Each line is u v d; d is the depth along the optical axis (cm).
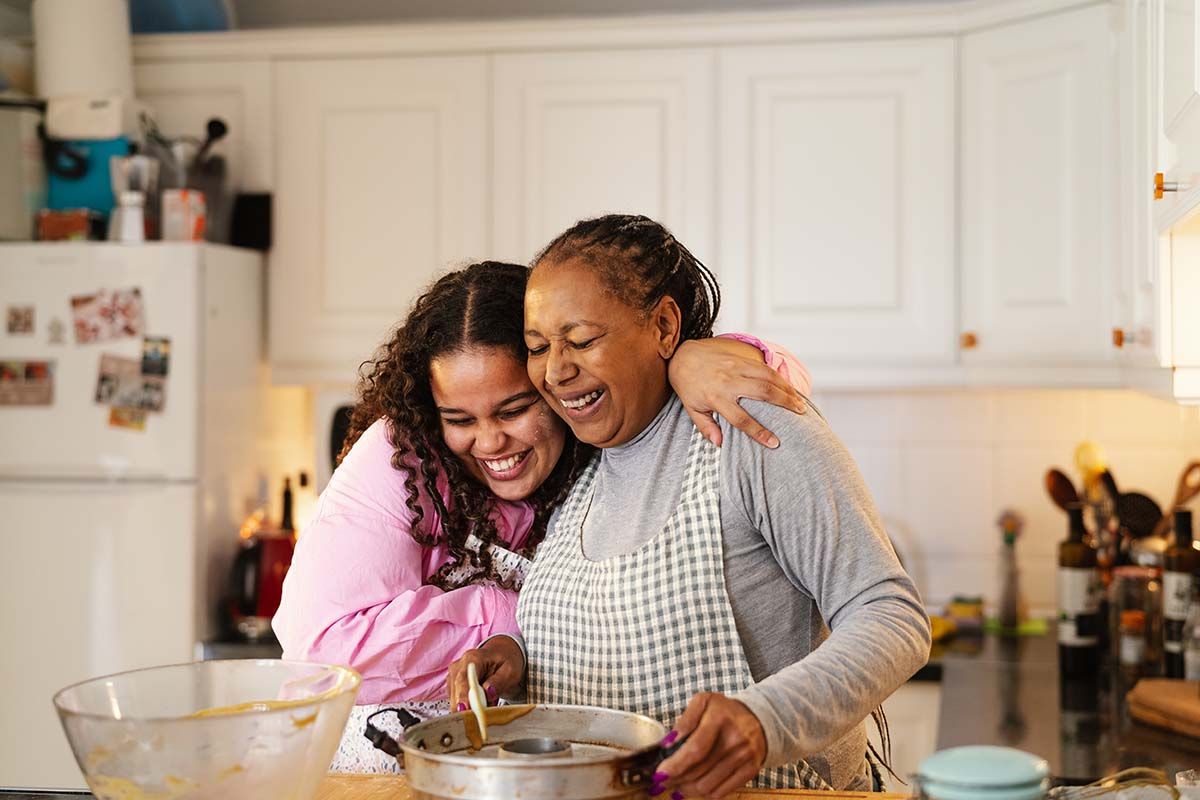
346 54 295
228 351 287
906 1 305
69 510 275
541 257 131
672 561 126
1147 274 197
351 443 162
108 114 285
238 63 300
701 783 100
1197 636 227
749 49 281
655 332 130
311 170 298
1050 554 309
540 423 143
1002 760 97
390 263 295
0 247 277
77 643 275
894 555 120
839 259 280
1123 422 305
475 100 291
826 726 105
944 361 275
